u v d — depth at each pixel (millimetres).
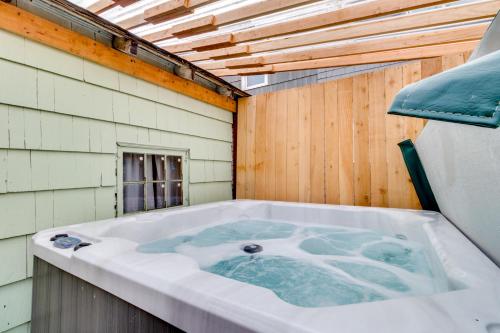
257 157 3160
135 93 2125
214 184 3010
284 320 529
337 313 549
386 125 2441
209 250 1868
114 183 1969
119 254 968
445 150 1178
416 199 2303
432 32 2043
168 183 2516
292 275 1474
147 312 737
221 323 586
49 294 1126
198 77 2791
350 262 1637
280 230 2324
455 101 406
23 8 1490
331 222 2283
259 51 2314
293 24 1915
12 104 1445
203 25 1867
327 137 2732
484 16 1687
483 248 1034
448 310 563
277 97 3045
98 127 1868
